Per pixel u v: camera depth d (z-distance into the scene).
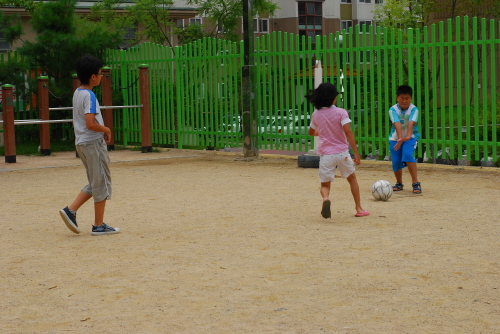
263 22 50.16
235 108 16.81
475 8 22.50
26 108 20.59
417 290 5.11
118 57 19.75
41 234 7.73
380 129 14.11
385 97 13.97
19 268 6.12
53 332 4.44
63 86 19.78
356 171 12.97
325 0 51.34
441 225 7.55
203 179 12.38
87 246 7.00
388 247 6.53
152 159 16.20
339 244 6.73
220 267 5.95
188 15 34.50
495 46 12.92
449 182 11.12
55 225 8.29
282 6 50.69
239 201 9.70
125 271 5.91
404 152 9.91
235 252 6.51
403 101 9.89
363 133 14.87
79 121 7.48
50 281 5.66
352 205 9.09
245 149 15.77
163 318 4.64
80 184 12.14
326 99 8.10
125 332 4.39
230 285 5.38
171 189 11.15
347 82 14.71
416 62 13.33
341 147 8.03
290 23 50.47
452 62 12.86
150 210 9.15
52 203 10.04
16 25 20.47
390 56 14.07
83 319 4.67
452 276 5.46
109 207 9.49
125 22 31.31
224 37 32.41
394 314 4.59
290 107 15.73
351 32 14.34
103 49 20.11
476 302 4.80
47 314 4.82
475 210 8.42
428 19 24.31
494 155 12.55
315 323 4.45
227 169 13.91
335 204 9.20
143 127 17.77
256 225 7.86
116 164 15.36
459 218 7.92
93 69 7.59
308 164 13.72
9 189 11.64
